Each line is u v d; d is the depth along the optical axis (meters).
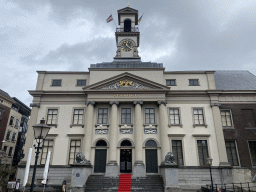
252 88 28.36
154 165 24.20
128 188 20.64
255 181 22.45
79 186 20.33
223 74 31.92
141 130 25.23
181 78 28.42
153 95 26.56
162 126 25.08
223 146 24.78
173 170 20.70
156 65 29.84
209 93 27.12
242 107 26.94
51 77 28.81
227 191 19.14
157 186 20.95
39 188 22.17
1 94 36.91
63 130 25.97
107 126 25.95
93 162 24.38
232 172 23.73
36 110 26.80
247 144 25.22
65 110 27.00
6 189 21.27
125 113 26.81
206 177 23.58
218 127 25.70
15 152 44.22
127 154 25.11
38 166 24.19
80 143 25.50
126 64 30.00
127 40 34.12
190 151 24.83
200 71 28.64
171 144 25.25
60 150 25.03
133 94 26.64
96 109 26.98
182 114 26.59
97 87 26.95
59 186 23.09
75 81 28.61
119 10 36.12
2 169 23.72
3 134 37.41
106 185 21.12
